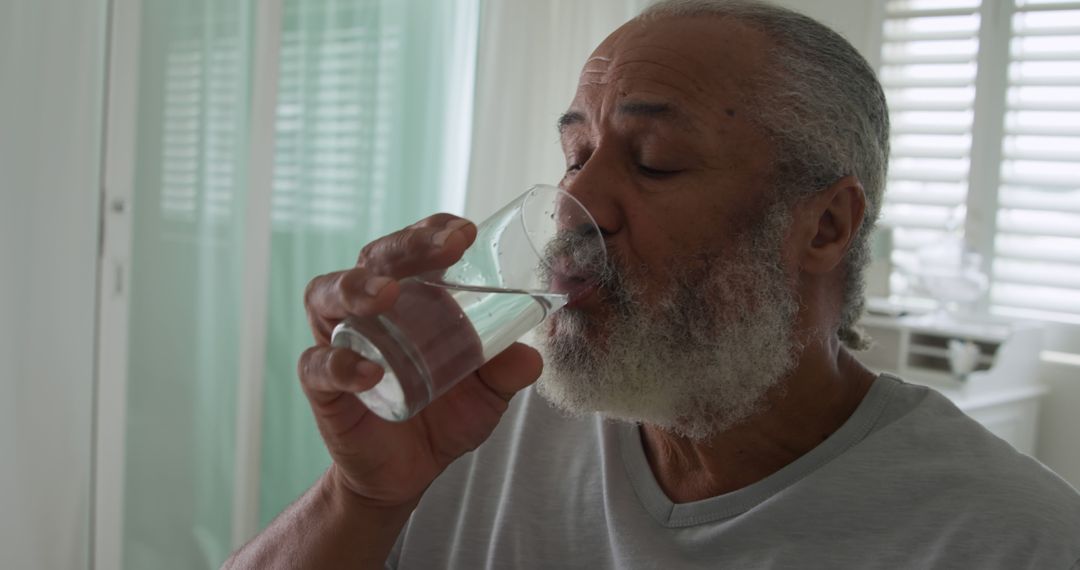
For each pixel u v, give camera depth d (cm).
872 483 84
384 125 285
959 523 80
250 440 255
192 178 238
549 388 84
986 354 272
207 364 246
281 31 254
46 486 214
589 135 87
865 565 82
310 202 270
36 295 209
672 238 82
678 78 82
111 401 225
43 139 207
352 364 61
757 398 87
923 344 279
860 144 91
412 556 103
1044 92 295
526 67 311
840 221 89
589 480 97
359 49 277
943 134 309
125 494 233
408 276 65
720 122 82
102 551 226
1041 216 298
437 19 295
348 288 61
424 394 63
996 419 264
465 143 305
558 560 95
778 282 85
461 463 105
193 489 246
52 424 214
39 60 205
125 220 224
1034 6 292
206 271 243
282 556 84
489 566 97
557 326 82
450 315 64
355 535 82
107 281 221
